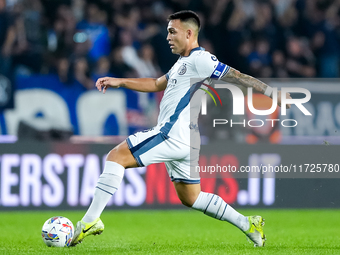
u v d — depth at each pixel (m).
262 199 32.94
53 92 32.44
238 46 41.06
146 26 40.81
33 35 37.66
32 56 36.72
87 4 39.75
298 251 16.81
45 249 16.80
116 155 17.12
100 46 38.75
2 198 31.36
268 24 42.19
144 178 32.69
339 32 43.56
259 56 40.97
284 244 19.39
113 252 16.16
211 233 24.09
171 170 17.91
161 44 39.41
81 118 32.44
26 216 29.83
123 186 32.47
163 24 41.72
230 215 17.94
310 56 42.38
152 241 20.44
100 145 32.25
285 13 42.78
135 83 18.98
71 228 17.69
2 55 36.41
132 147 17.08
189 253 16.05
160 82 19.03
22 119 32.16
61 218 17.80
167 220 29.25
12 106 32.06
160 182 32.84
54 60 36.69
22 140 31.86
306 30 43.03
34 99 32.28
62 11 38.34
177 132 17.03
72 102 32.47
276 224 27.84
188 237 22.27
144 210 32.66
